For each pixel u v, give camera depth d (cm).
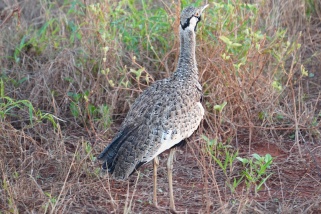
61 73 1252
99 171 997
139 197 961
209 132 1137
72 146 1123
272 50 1282
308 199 952
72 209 912
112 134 1150
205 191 934
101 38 1230
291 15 1492
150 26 1292
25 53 1340
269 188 995
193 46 938
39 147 1058
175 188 993
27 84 1267
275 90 1205
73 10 1350
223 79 1155
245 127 1158
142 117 890
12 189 913
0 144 1043
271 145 1141
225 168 981
